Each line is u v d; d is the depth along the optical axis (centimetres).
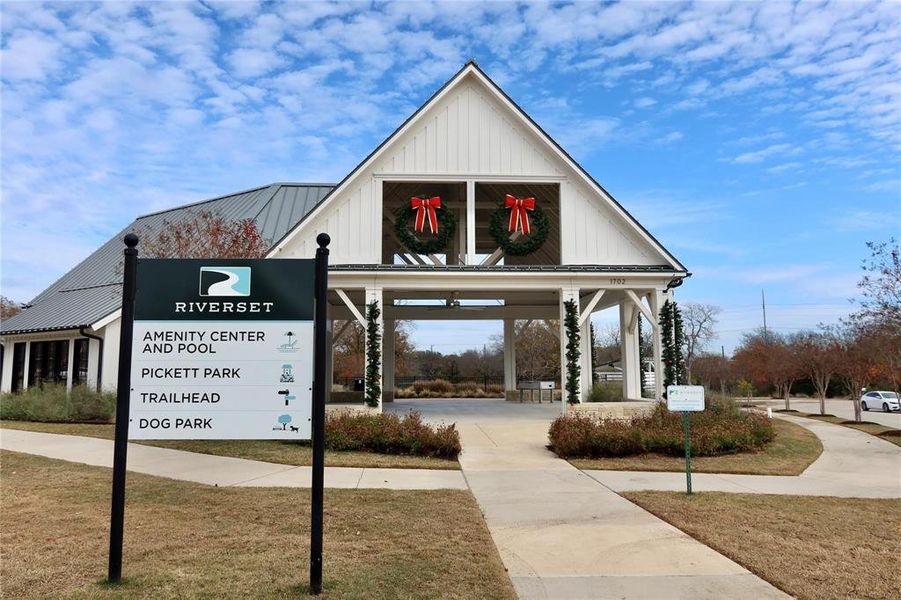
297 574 491
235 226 1930
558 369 4316
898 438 1533
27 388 1995
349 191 1717
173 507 714
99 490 806
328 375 2323
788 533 635
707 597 466
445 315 2430
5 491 800
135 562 519
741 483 930
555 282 1700
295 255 1692
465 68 1745
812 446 1359
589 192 1756
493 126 1769
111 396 1714
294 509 709
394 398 2808
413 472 982
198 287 523
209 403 515
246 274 527
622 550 579
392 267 1656
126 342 496
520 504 771
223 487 832
